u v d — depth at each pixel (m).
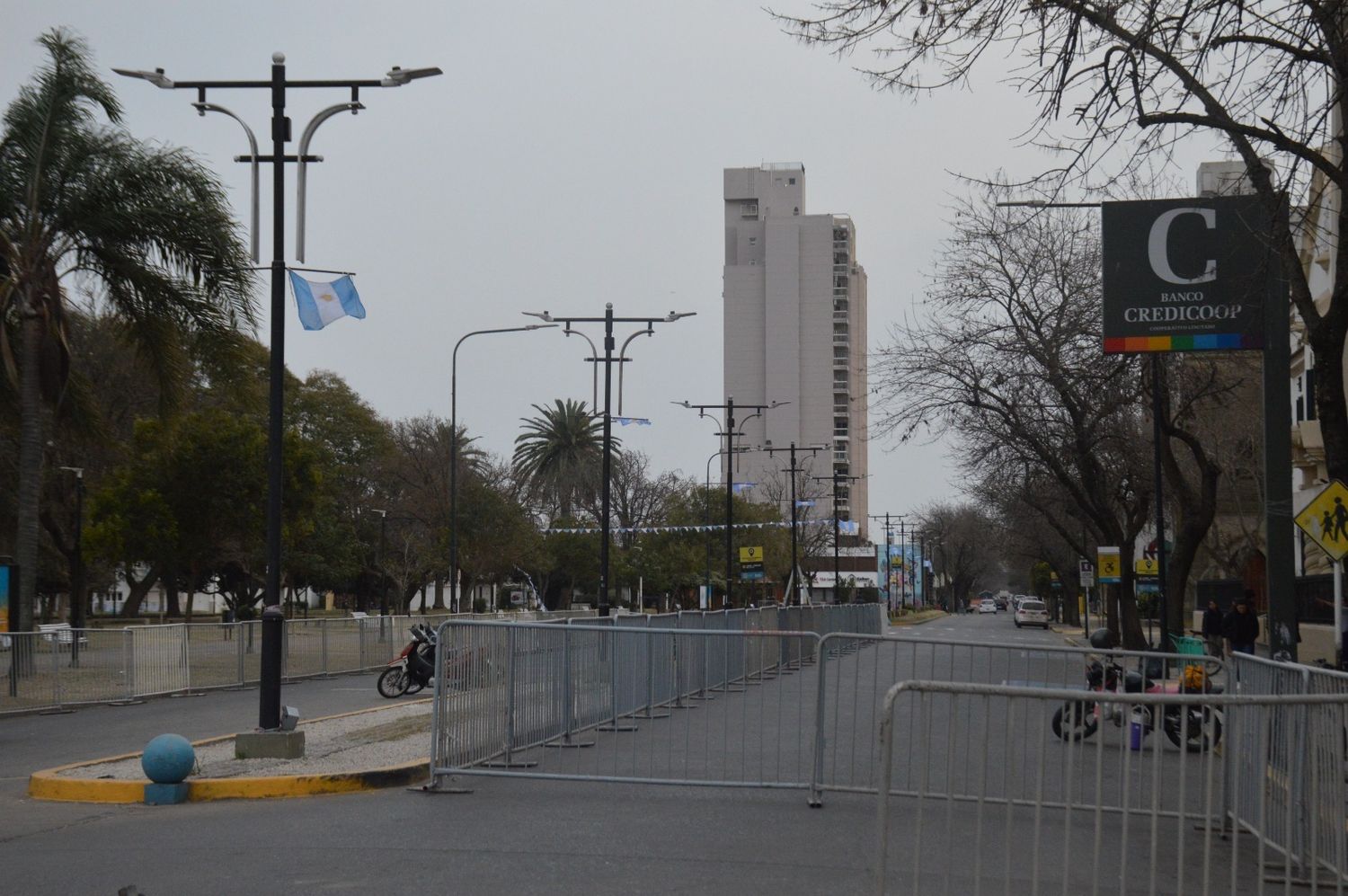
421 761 13.02
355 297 16.62
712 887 8.20
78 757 16.30
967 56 12.08
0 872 8.84
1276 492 15.70
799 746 11.70
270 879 8.45
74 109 26.72
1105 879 8.41
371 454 75.44
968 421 33.78
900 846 9.54
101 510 43.78
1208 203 15.70
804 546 84.00
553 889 8.12
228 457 44.47
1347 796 6.86
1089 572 58.56
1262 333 15.62
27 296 26.45
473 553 71.38
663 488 82.56
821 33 12.22
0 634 21.91
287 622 29.95
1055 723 7.72
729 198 146.88
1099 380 29.25
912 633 67.12
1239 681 10.93
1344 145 13.15
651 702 13.68
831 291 141.62
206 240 26.78
